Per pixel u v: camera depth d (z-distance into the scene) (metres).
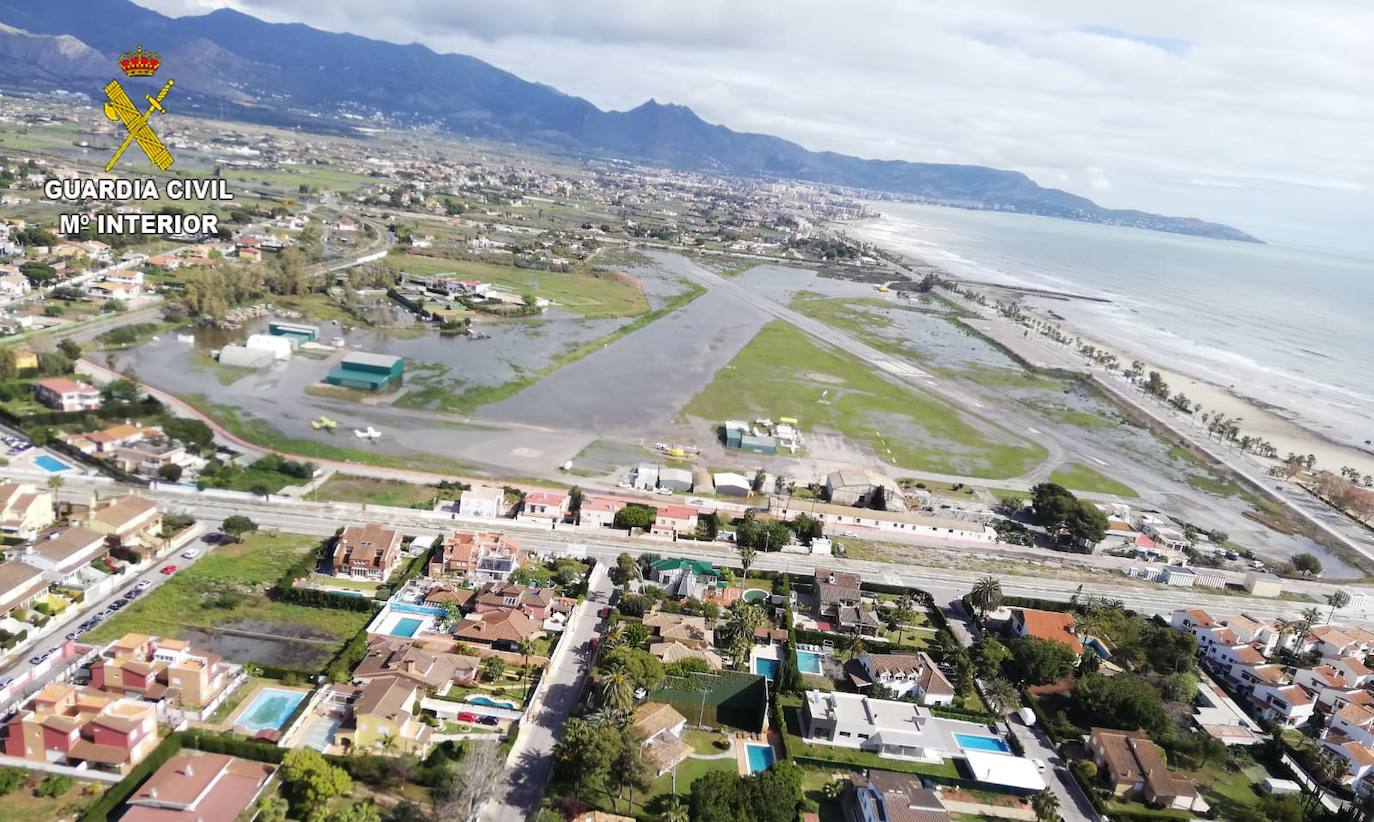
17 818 81.56
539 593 132.75
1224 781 111.19
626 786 94.75
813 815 94.12
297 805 86.69
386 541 141.88
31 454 167.62
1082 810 102.50
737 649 124.06
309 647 117.00
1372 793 107.44
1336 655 145.88
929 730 111.25
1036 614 143.50
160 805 82.81
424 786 92.44
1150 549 186.12
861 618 139.12
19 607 113.12
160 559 135.62
